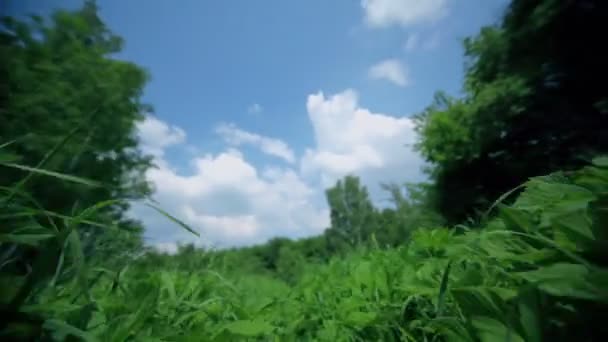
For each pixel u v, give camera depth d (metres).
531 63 9.80
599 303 0.56
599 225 0.62
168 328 0.91
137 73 12.85
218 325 1.28
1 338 0.55
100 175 10.15
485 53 11.30
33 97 7.71
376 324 1.28
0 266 0.69
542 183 0.91
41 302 0.69
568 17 8.66
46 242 0.63
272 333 1.37
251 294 2.11
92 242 1.21
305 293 2.12
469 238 1.05
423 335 1.13
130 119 11.59
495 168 11.28
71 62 9.78
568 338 0.57
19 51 8.78
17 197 0.67
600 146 8.10
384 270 1.56
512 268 0.85
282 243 48.19
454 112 12.27
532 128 10.16
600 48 8.57
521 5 9.84
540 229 0.81
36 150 5.18
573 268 0.61
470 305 0.71
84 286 0.66
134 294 0.99
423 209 13.16
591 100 8.99
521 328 0.62
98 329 0.84
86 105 9.52
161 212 0.66
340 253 3.52
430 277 1.26
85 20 11.53
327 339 1.43
